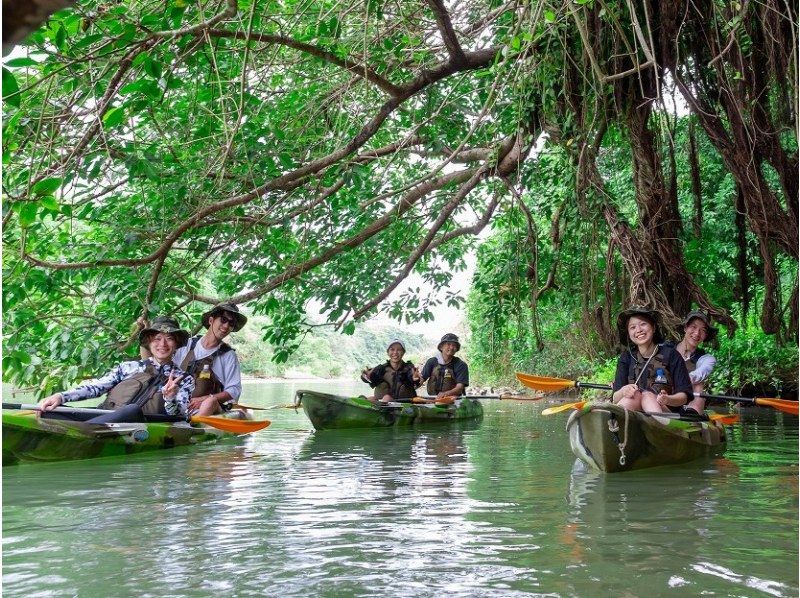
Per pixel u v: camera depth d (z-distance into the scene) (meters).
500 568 2.94
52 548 3.28
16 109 6.27
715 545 3.29
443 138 10.24
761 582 2.74
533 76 8.18
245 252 9.63
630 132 8.23
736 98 7.32
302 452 6.96
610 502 4.33
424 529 3.64
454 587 2.71
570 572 2.88
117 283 8.34
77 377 8.26
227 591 2.67
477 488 4.86
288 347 9.90
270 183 8.37
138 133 7.88
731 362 14.13
